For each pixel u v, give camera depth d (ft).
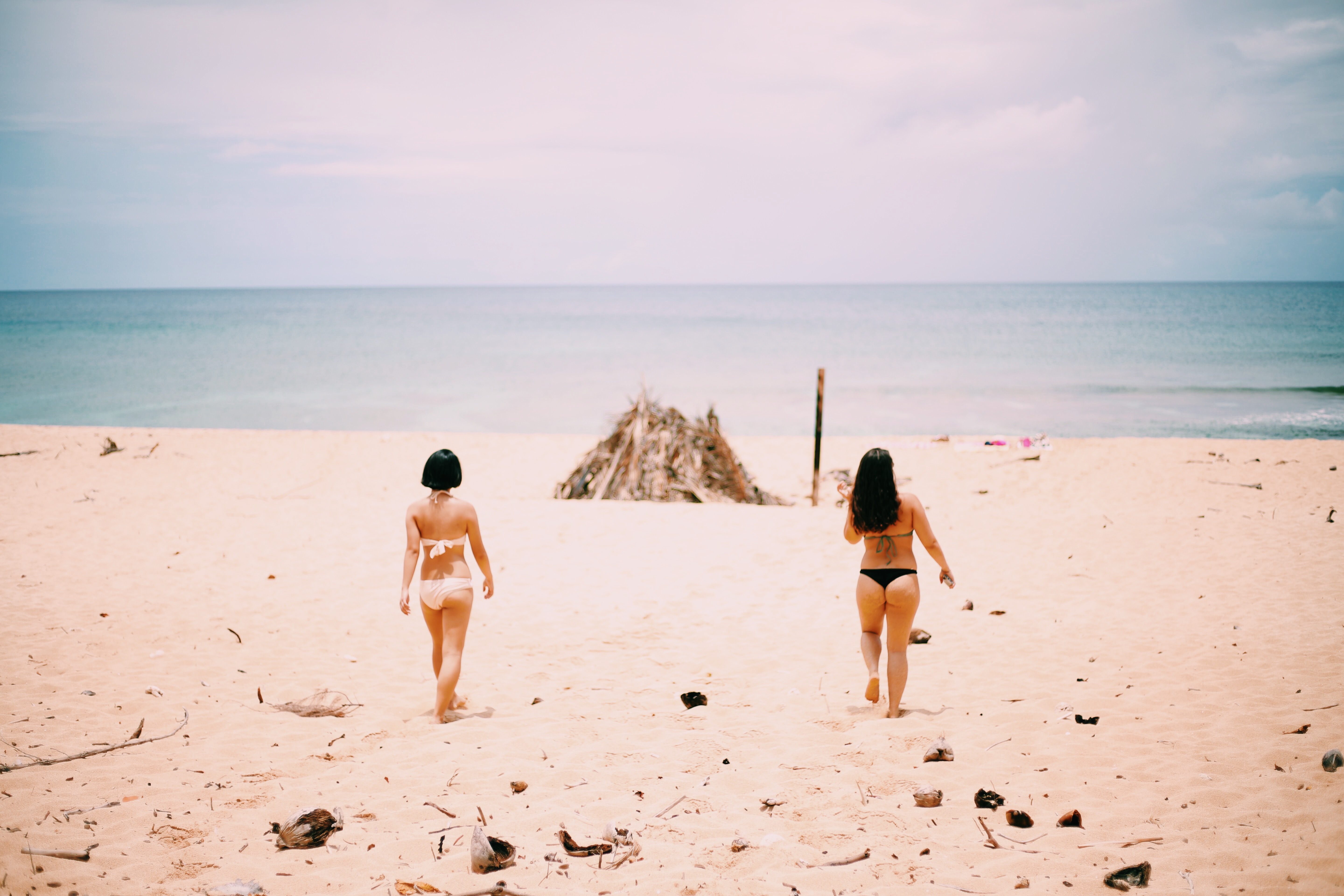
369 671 18.52
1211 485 43.80
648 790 12.04
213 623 22.25
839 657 19.51
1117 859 9.62
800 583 26.81
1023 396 88.99
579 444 63.10
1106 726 14.32
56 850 9.78
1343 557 27.25
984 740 13.87
